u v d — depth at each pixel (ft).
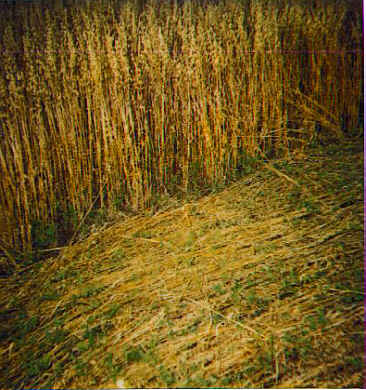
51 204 9.34
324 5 11.44
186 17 9.97
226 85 10.49
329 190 9.71
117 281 7.95
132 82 9.78
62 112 9.18
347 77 11.73
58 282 8.13
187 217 9.48
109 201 9.84
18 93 8.78
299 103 11.44
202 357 6.37
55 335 7.02
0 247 8.73
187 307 7.23
